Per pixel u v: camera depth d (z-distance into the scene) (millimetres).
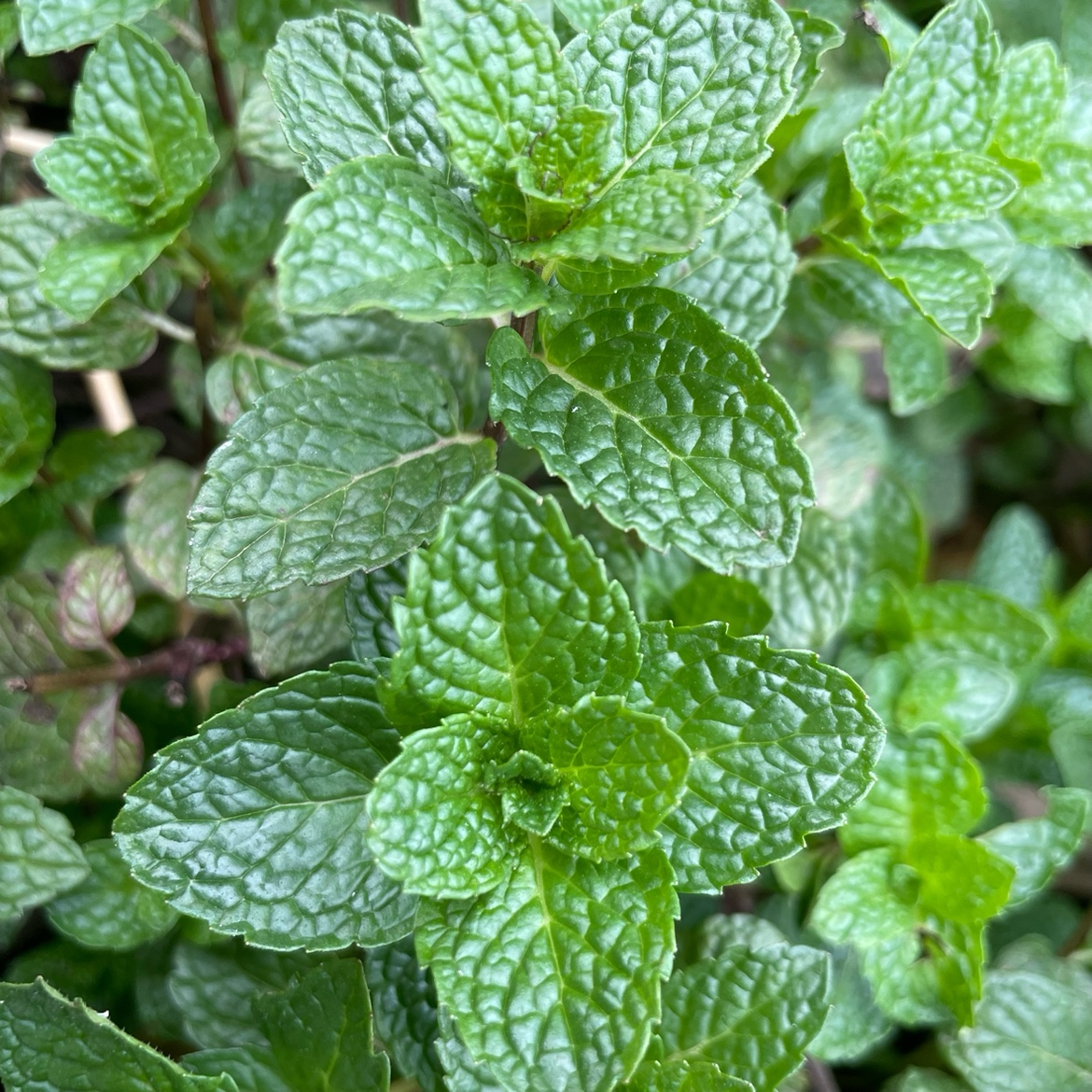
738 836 196
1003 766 283
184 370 260
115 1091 207
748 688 196
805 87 229
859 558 280
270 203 243
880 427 305
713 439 193
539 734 192
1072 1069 246
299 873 197
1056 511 369
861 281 250
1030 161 244
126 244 220
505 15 186
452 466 216
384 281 181
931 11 301
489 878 189
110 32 214
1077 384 314
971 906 236
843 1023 247
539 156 192
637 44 197
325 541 207
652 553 250
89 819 251
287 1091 215
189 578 202
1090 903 291
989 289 227
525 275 191
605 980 185
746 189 232
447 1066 199
